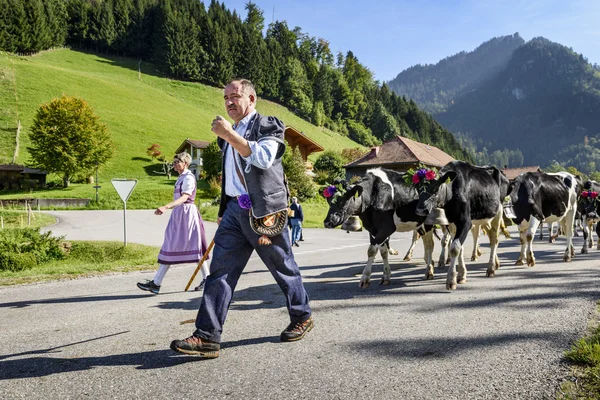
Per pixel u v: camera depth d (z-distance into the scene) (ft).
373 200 19.90
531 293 17.98
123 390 9.18
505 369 9.94
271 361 10.73
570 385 9.00
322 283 22.33
